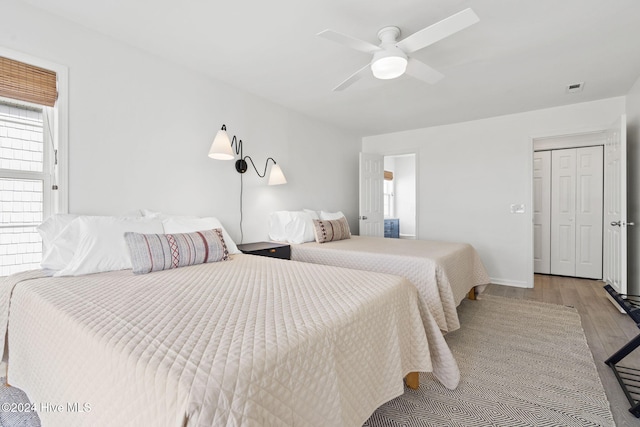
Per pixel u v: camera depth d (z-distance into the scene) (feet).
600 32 7.14
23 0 6.23
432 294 7.68
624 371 6.26
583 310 10.05
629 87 10.47
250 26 7.04
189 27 7.11
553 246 15.52
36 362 4.23
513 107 12.50
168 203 8.72
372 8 6.31
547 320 9.11
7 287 5.41
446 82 10.07
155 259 6.37
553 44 7.69
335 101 11.91
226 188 10.33
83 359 3.28
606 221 11.77
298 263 7.41
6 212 6.36
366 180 16.25
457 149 14.74
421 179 15.75
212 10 6.47
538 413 5.02
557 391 5.62
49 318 4.09
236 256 8.39
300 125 13.43
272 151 12.05
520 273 13.20
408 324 5.37
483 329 8.45
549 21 6.72
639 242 9.87
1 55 6.05
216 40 7.66
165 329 3.34
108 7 6.42
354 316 3.98
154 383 2.50
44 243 6.28
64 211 6.77
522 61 8.59
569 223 15.15
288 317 3.75
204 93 9.58
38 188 6.71
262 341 3.04
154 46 7.95
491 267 13.87
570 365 6.52
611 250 11.00
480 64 8.77
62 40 6.77
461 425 4.75
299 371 3.01
